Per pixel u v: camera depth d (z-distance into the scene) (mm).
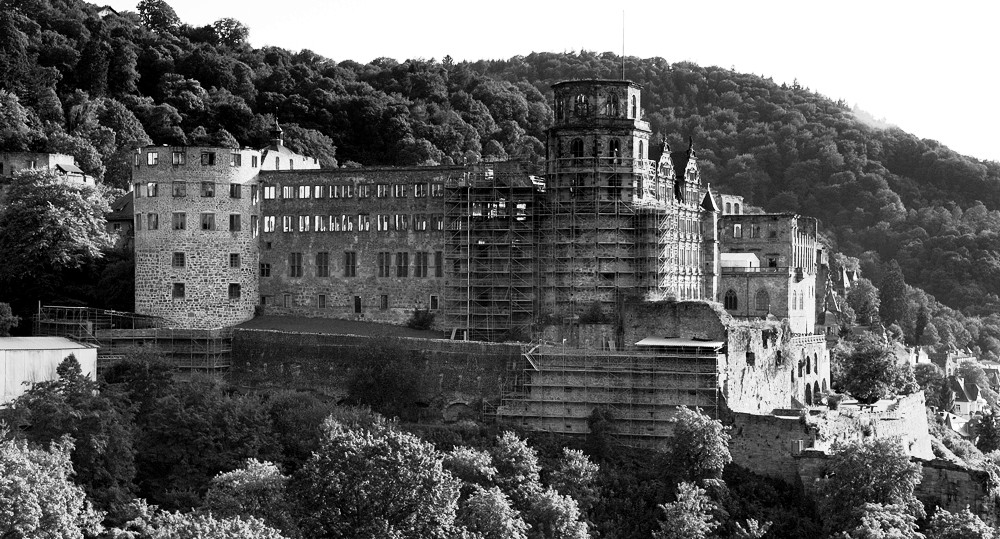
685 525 135375
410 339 170500
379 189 190375
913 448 186750
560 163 176875
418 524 117125
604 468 151625
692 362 158500
